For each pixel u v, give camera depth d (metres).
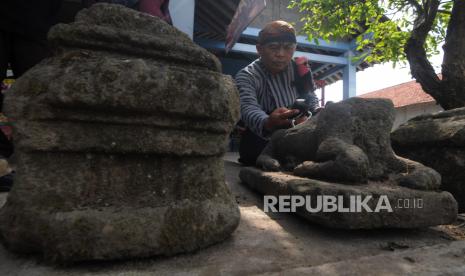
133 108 1.06
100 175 1.09
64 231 0.97
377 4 3.53
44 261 1.01
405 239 1.35
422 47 3.16
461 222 1.67
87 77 1.02
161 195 1.14
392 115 1.72
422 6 3.37
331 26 3.71
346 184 1.42
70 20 4.61
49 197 1.03
